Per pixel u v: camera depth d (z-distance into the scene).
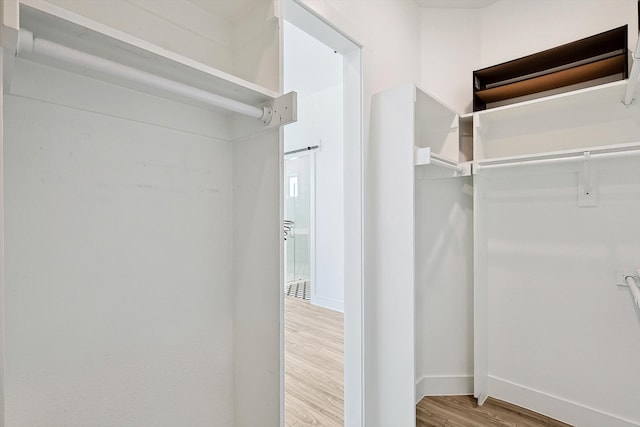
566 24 1.95
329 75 3.72
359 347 1.68
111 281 0.81
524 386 1.98
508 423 1.82
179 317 0.94
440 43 2.26
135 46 0.63
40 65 0.69
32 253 0.69
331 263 4.16
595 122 1.79
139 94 0.85
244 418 1.02
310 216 4.39
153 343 0.89
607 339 1.72
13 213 0.67
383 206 1.70
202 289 1.00
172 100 0.92
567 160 1.66
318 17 1.44
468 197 2.15
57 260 0.73
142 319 0.86
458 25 2.27
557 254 1.88
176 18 0.93
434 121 2.10
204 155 1.01
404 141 1.63
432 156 1.61
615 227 1.71
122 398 0.83
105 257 0.80
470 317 2.14
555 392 1.87
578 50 1.76
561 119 1.90
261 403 0.96
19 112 0.68
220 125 1.04
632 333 1.66
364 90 1.70
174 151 0.94
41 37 0.59
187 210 0.96
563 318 1.86
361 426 1.66
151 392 0.88
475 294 2.00
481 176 2.04
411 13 2.15
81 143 0.76
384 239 1.69
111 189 0.81
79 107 0.75
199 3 0.96
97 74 0.74
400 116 1.64
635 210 1.66
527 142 2.03
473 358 2.14
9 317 0.66
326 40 1.62
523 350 1.99
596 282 1.76
